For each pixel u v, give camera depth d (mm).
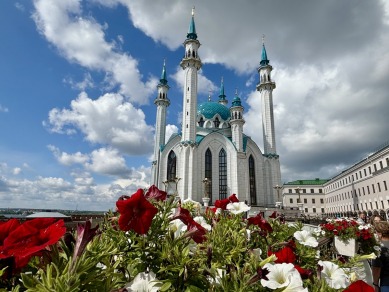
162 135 59875
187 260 1739
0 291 1319
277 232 3549
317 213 92500
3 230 1347
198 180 50188
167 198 2334
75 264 1246
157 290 1433
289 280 1567
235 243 2393
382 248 5023
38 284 1157
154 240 1924
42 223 1521
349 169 66375
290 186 96938
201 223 3010
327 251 5984
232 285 1671
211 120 62500
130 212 1679
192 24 57625
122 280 1652
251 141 57406
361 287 1392
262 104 59500
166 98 62281
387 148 47188
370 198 54500
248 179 53219
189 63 52875
